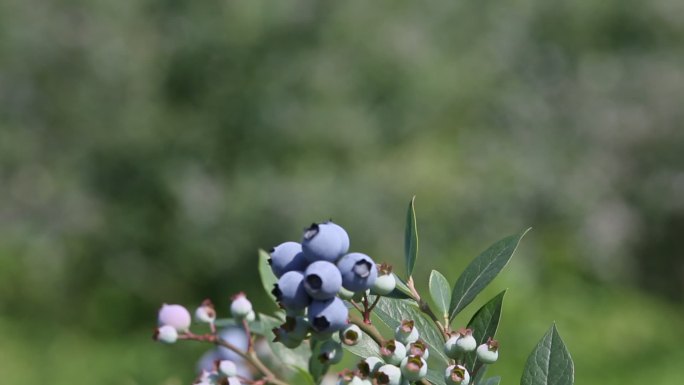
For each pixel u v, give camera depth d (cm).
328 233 125
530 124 1190
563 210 1158
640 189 1259
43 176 1111
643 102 1275
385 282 131
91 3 1092
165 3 1103
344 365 395
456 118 1151
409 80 1089
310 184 1045
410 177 1066
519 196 1134
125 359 941
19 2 1091
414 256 147
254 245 1062
